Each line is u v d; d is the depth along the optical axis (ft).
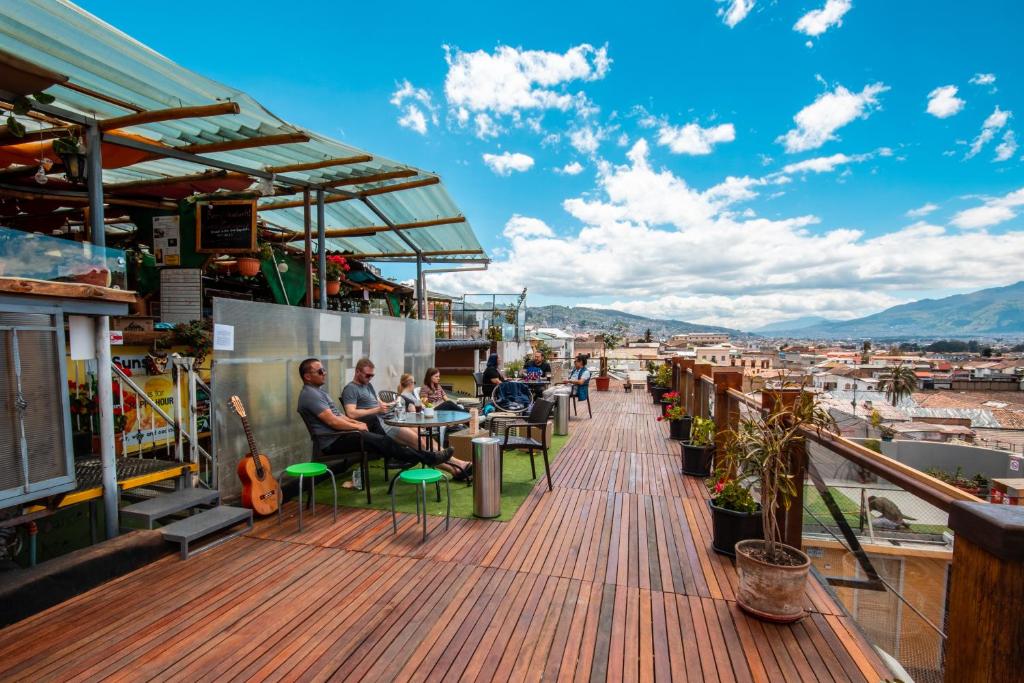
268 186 19.24
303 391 16.03
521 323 66.69
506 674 7.81
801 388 10.62
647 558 12.07
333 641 8.63
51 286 10.05
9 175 17.44
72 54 10.34
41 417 10.10
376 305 37.93
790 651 8.47
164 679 7.63
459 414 17.52
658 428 30.58
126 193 20.65
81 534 14.03
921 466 101.30
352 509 15.44
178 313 19.19
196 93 12.09
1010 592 4.11
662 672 7.89
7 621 9.02
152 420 16.33
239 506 14.44
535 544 12.82
